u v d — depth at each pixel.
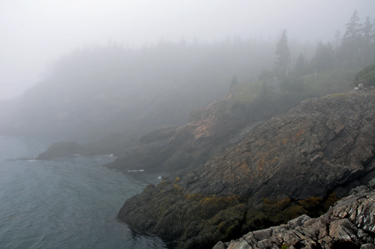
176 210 22.41
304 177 20.50
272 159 23.12
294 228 14.27
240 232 18.12
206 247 17.75
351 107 24.53
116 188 35.75
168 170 47.72
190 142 51.47
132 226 23.52
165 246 19.97
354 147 21.19
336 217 12.88
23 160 52.69
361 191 17.91
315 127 23.91
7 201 30.44
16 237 22.14
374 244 10.20
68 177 40.50
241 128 48.84
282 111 47.75
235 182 23.25
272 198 20.52
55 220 25.44
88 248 20.23
